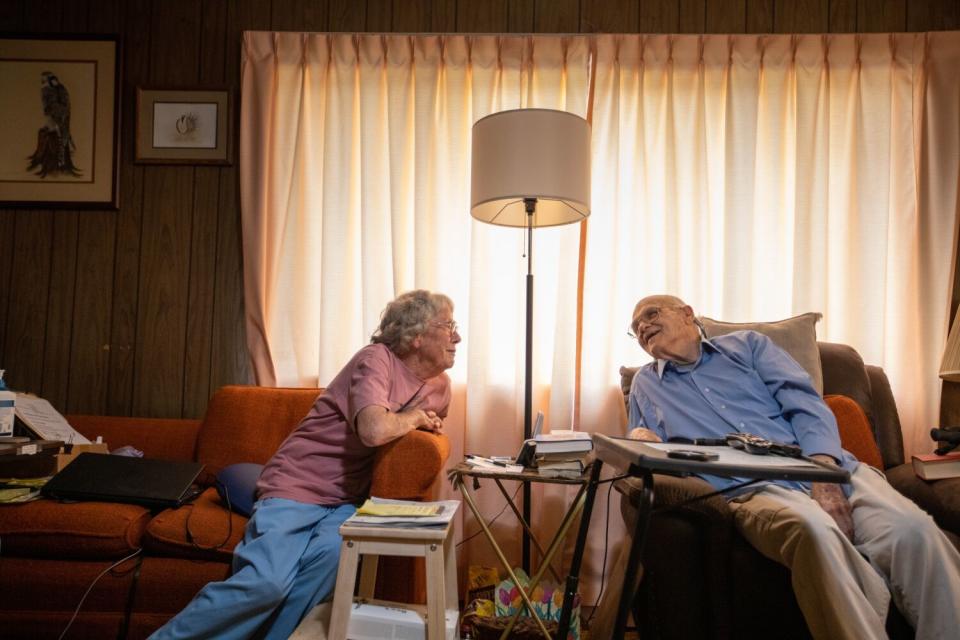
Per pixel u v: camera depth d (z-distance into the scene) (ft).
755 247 8.36
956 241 8.17
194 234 8.89
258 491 5.93
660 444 4.33
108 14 9.09
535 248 8.36
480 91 8.43
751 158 8.20
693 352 6.42
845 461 5.56
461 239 8.37
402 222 8.35
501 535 8.04
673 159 8.24
